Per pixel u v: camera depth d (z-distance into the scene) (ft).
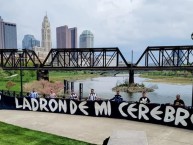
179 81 404.98
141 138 28.71
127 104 54.75
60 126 49.73
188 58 163.73
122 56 175.63
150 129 47.01
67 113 61.72
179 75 531.09
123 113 55.47
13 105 68.59
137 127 48.57
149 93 222.48
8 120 55.11
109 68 177.37
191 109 46.52
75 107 60.64
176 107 48.44
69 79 419.74
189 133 44.34
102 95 196.13
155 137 41.98
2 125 50.01
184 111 47.37
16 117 58.18
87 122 52.95
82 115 59.82
